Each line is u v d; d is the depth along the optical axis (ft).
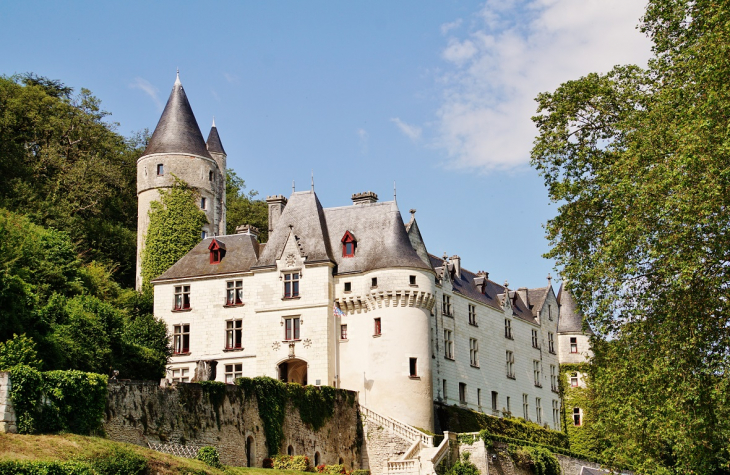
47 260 193.26
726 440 130.11
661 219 121.90
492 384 245.04
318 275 209.87
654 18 140.36
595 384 153.38
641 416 134.72
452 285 236.43
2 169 256.52
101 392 131.75
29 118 276.82
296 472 162.50
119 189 298.56
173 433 145.38
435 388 216.74
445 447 185.88
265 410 168.76
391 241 211.20
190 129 276.21
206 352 216.54
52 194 263.49
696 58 121.49
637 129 135.54
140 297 238.68
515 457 198.08
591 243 148.25
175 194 264.52
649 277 126.41
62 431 124.36
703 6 127.44
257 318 212.43
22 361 133.80
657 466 143.33
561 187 150.61
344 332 209.26
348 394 195.93
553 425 273.95
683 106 123.75
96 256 264.72
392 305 204.64
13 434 118.32
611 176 139.33
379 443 193.47
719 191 111.65
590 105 154.61
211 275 221.46
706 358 119.55
